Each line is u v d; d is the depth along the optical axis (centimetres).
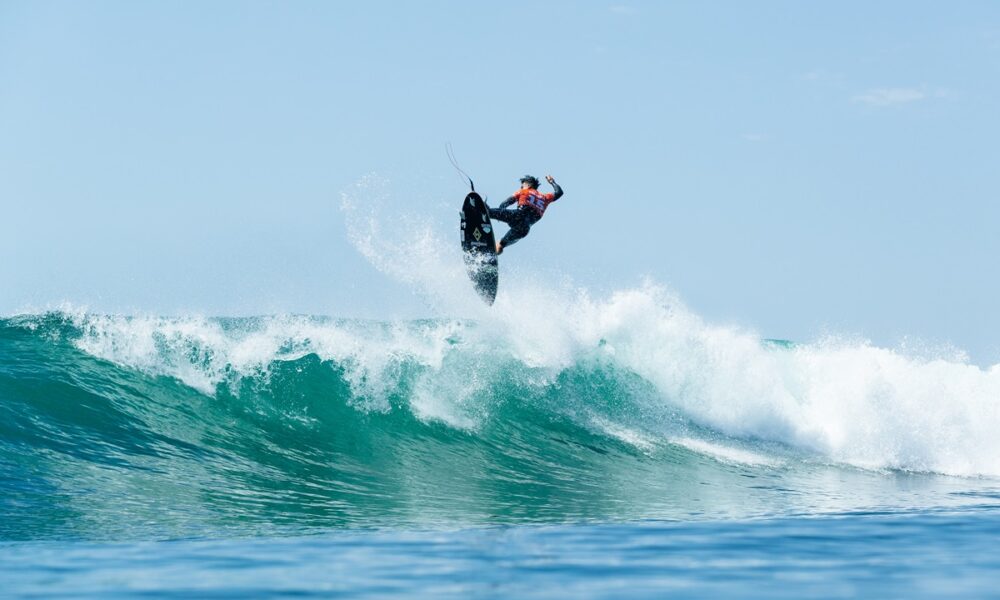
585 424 5834
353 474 4309
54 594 2088
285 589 2166
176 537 2869
